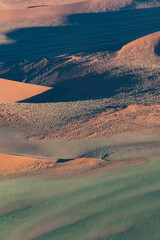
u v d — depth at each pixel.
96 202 28.36
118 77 72.75
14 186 29.91
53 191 29.53
